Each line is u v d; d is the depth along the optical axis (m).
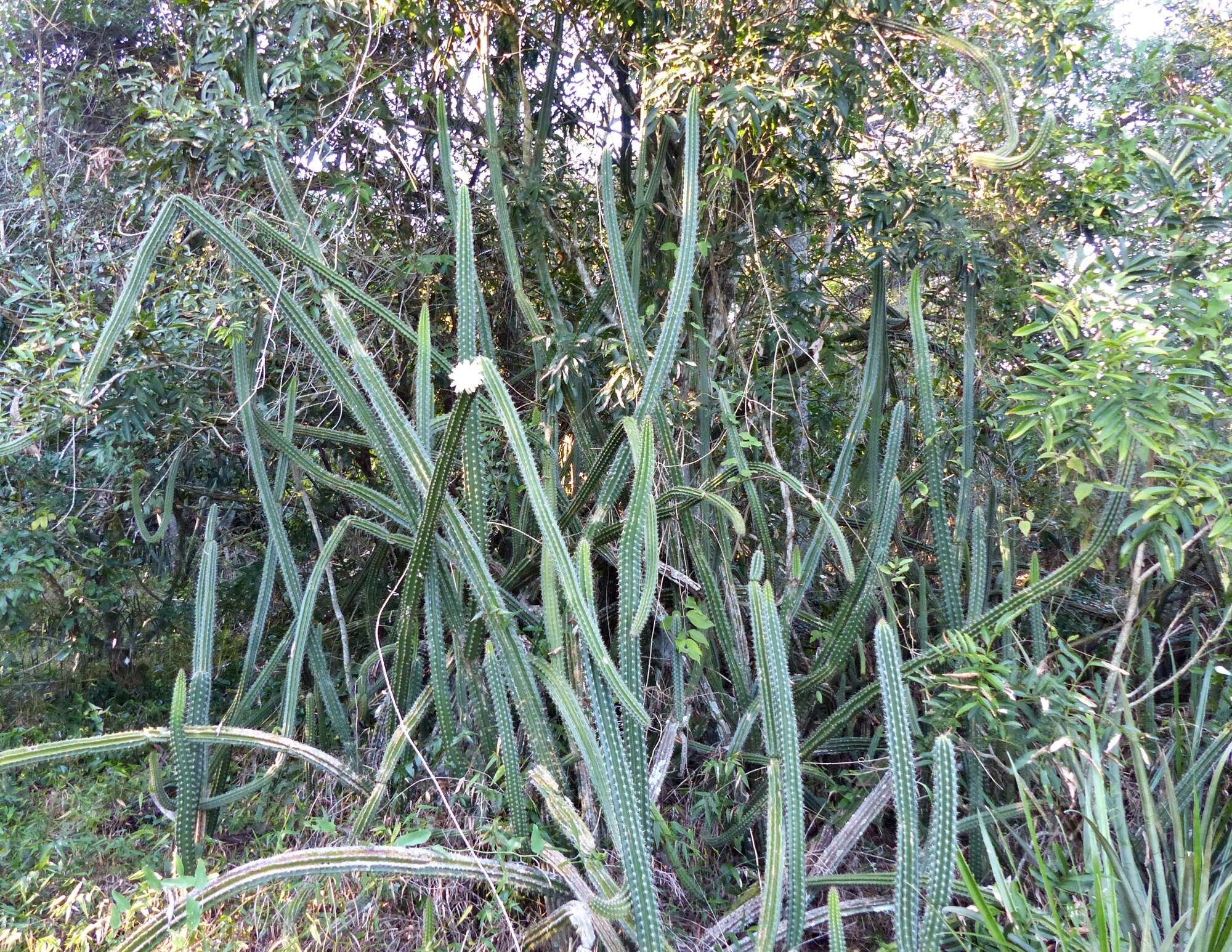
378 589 4.42
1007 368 3.97
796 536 3.97
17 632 4.76
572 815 2.58
